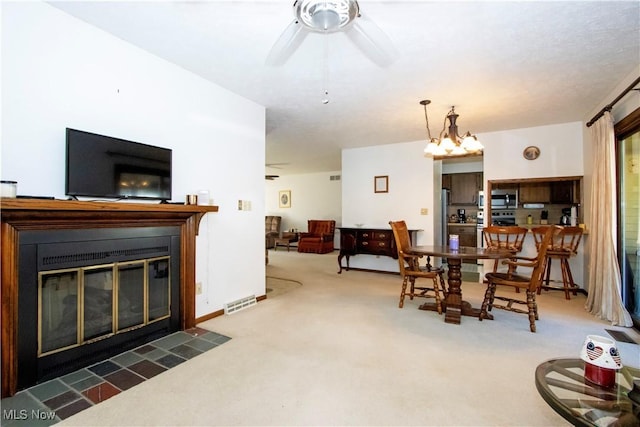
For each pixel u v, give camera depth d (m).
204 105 3.04
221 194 3.23
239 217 3.45
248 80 3.04
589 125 3.70
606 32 2.20
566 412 1.19
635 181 3.03
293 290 4.32
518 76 2.91
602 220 3.23
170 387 1.88
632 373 1.45
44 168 1.97
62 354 2.00
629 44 2.35
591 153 3.86
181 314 2.79
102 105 2.27
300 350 2.38
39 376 1.90
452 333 2.74
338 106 3.73
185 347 2.43
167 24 2.15
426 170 5.47
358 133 5.01
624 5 1.90
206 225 3.07
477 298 3.94
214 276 3.15
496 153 4.87
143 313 2.50
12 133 1.84
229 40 2.35
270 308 3.45
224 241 3.27
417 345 2.48
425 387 1.88
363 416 1.61
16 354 1.80
